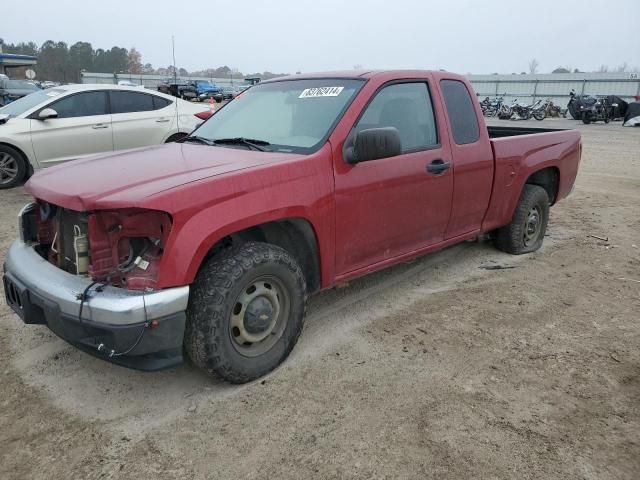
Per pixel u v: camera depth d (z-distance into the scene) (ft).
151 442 9.24
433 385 10.87
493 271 17.39
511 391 10.69
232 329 10.36
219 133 13.97
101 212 9.34
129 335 8.93
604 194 30.12
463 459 8.80
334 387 10.78
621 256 19.19
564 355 12.09
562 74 122.62
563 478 8.43
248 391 10.66
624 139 59.47
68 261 10.51
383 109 13.11
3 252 18.37
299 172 11.04
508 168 16.75
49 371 11.42
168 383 10.98
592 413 10.04
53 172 11.27
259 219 10.26
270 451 9.01
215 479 8.41
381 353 12.12
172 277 9.19
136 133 29.89
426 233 14.49
